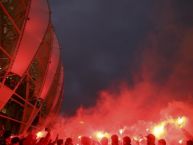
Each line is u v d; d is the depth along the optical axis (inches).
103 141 491.5
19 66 676.7
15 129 743.1
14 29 653.3
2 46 624.7
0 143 428.5
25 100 758.5
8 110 699.4
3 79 629.9
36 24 751.1
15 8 658.8
